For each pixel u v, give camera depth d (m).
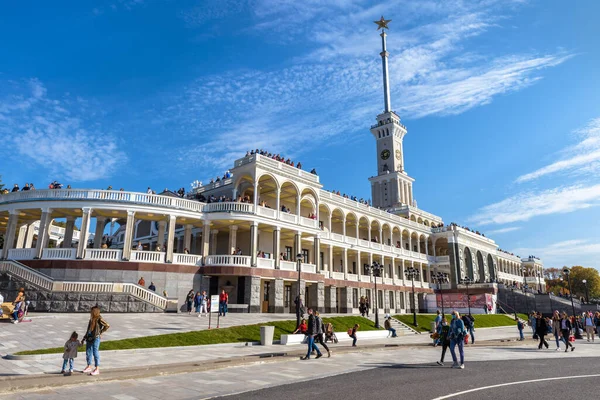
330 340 29.44
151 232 56.31
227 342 24.59
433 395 11.77
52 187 41.34
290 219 48.38
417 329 40.75
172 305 35.41
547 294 72.56
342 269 65.94
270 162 47.91
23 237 47.72
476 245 90.88
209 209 44.28
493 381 14.17
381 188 103.44
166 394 12.30
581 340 36.03
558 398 11.34
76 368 15.76
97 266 37.50
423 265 81.44
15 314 25.38
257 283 42.25
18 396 11.73
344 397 11.67
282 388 13.16
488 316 58.72
